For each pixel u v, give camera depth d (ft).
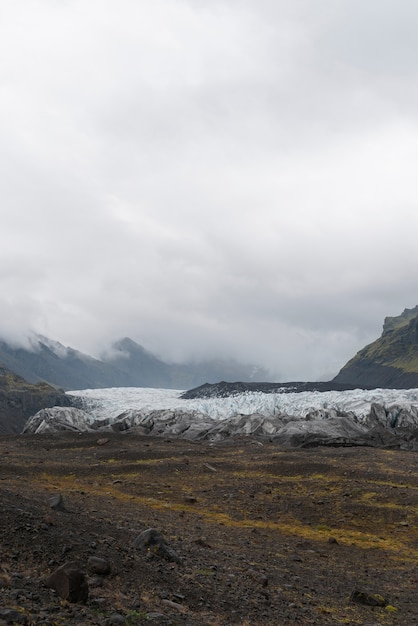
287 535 117.29
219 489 166.30
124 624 40.63
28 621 36.04
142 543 65.77
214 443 289.12
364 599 68.54
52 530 59.52
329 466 193.26
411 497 151.02
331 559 97.04
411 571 92.89
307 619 56.59
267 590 65.26
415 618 64.28
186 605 51.83
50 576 45.24
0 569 46.75
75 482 172.04
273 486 169.48
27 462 199.62
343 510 141.90
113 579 52.37
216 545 92.12
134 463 207.10
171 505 142.20
